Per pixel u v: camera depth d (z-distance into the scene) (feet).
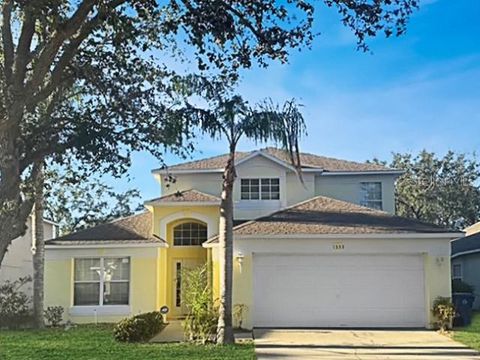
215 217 89.45
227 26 40.96
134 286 82.02
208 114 58.18
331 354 54.13
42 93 43.19
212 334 61.77
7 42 42.75
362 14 39.86
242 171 97.14
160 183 100.27
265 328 70.95
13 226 42.93
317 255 73.15
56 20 40.14
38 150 47.16
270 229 73.41
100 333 67.92
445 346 58.03
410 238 72.49
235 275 71.92
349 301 72.54
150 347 56.75
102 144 48.96
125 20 43.52
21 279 90.84
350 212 80.79
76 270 82.89
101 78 49.03
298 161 61.31
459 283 88.22
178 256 91.15
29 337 64.34
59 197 78.38
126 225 89.81
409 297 72.49
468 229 130.41
